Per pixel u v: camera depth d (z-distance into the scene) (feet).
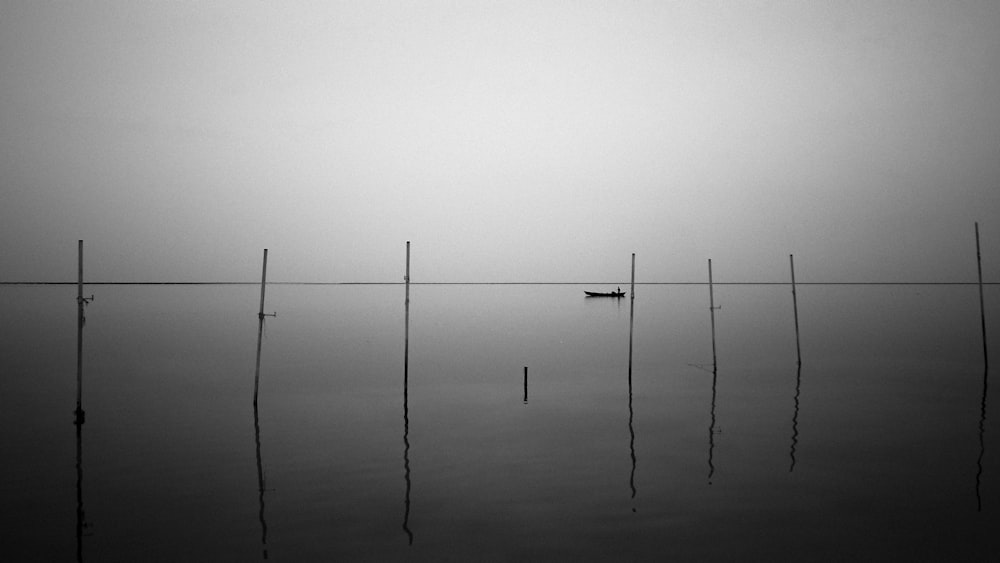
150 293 596.29
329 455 77.56
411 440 84.38
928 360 151.74
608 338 208.74
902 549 51.70
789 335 209.36
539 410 102.94
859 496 62.75
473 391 119.55
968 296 486.38
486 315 314.76
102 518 57.98
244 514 58.90
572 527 55.93
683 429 89.51
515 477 69.26
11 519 57.67
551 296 565.94
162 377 134.41
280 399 111.96
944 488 64.64
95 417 97.25
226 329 237.45
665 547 52.13
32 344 187.21
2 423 93.20
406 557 50.55
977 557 50.34
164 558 50.52
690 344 190.08
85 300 94.48
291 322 269.85
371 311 342.44
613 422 93.86
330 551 51.70
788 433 86.38
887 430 87.40
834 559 50.14
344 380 131.85
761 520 57.16
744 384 124.57
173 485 66.64
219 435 86.89
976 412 97.81
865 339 194.80
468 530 55.42
